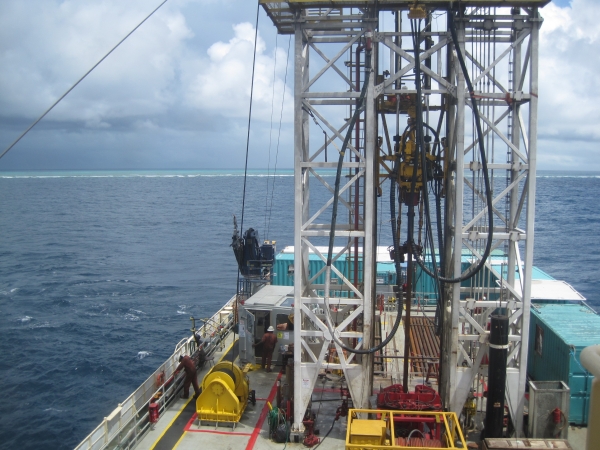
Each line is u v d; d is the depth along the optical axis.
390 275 23.52
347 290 16.81
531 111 12.89
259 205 139.62
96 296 49.09
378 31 13.38
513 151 13.19
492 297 19.05
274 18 15.61
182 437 14.28
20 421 25.92
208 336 20.81
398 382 16.19
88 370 32.28
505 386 13.22
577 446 13.59
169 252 73.19
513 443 12.15
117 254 71.69
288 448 13.63
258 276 21.31
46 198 172.38
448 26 13.20
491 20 12.86
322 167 13.31
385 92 13.30
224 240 83.25
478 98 13.23
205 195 178.88
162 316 43.03
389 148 15.43
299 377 13.98
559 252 73.25
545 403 13.16
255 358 19.14
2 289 51.38
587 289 53.53
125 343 36.81
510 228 14.25
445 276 14.88
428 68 14.11
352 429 12.02
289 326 18.77
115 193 192.75
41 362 33.34
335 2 12.67
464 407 14.43
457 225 13.41
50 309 44.84
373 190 13.77
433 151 14.98
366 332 13.80
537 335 17.30
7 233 92.69
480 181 14.31
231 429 14.66
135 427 14.05
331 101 14.43
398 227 14.89
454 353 13.78
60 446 23.73
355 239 15.54
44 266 62.97
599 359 2.67
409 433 12.68
